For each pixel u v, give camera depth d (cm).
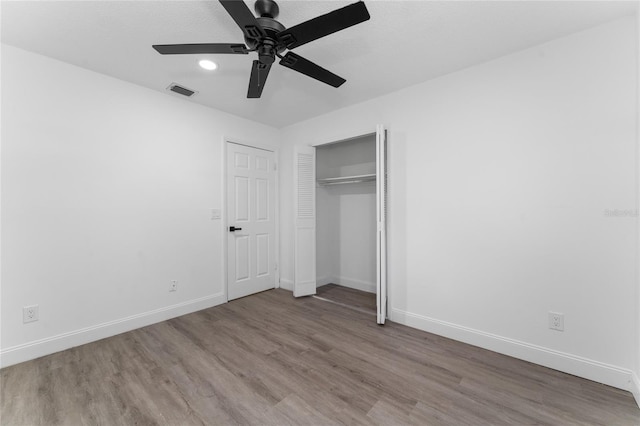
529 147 203
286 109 325
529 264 204
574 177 187
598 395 165
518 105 207
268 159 386
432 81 251
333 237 423
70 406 157
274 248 394
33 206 209
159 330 256
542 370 192
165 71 237
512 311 211
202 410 155
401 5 160
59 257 220
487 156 222
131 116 259
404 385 176
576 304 186
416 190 262
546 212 197
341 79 195
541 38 191
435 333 249
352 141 400
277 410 155
